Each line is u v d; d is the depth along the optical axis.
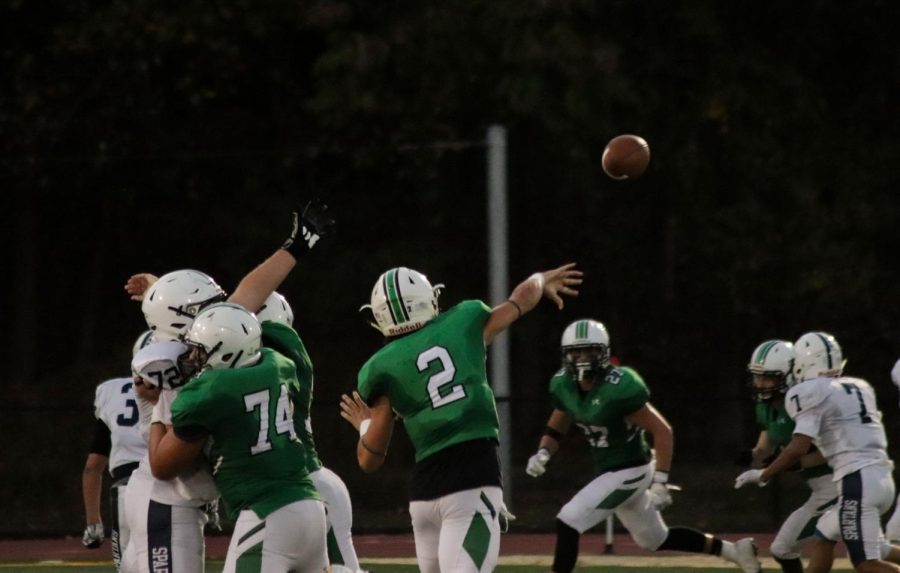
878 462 27.70
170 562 19.59
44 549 45.19
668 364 74.25
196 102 68.69
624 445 30.88
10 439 61.03
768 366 30.42
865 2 67.12
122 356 80.75
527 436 66.00
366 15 64.62
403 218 72.06
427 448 21.88
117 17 66.56
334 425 57.06
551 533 48.81
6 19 70.31
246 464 18.86
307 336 73.31
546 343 76.38
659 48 63.34
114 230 83.12
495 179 51.25
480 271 69.44
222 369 18.83
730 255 65.75
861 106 68.88
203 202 76.56
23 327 83.00
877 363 69.12
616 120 63.50
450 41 62.50
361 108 63.88
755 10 65.62
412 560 40.84
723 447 66.00
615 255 72.50
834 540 29.39
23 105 69.50
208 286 20.53
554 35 60.34
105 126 70.81
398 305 22.12
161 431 19.30
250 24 66.62
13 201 81.31
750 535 47.81
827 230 65.56
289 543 18.89
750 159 64.50
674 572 37.09
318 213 21.36
